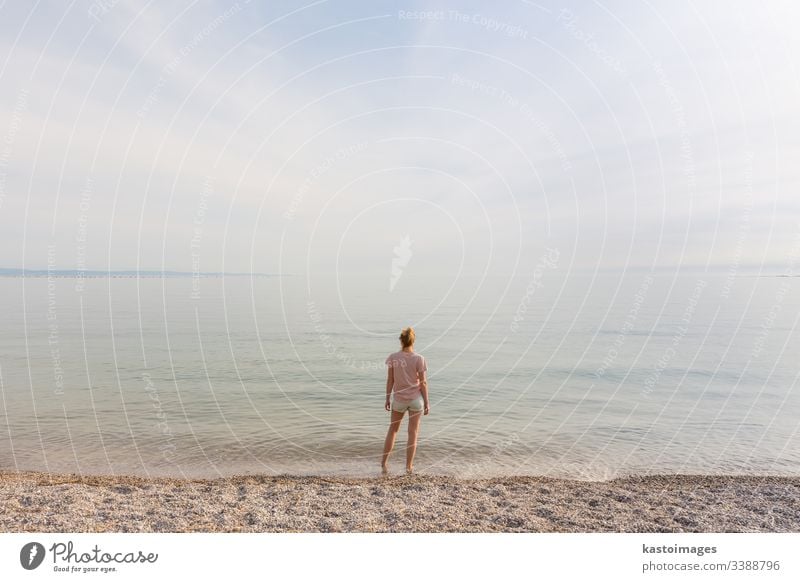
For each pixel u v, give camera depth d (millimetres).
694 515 5148
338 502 5402
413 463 7891
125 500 5379
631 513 5199
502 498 5629
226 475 7195
